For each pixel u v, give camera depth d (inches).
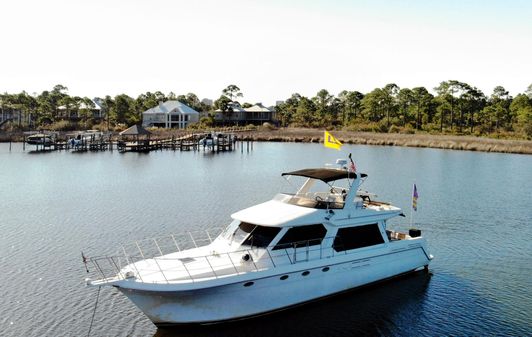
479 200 1643.7
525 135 4547.2
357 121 6023.6
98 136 4269.2
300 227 732.0
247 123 6023.6
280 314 725.9
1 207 1467.8
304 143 4269.2
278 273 687.1
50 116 5565.9
